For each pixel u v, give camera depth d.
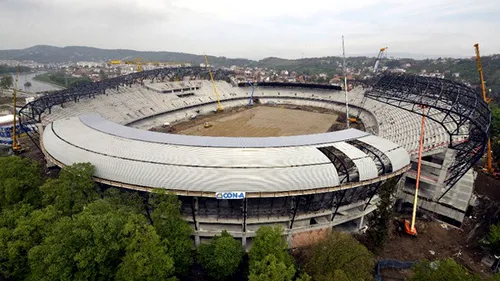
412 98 119.31
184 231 52.28
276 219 63.78
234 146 68.69
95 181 64.19
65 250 40.94
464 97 92.94
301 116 192.12
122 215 48.00
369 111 181.12
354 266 47.03
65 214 54.94
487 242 63.09
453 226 72.69
